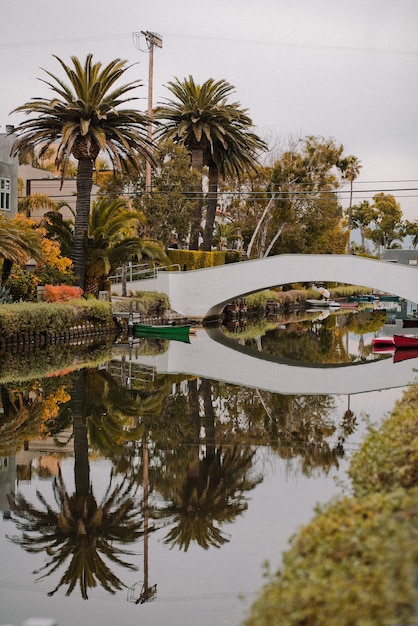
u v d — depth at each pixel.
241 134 53.78
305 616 4.58
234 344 40.44
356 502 6.36
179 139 54.75
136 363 30.78
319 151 70.06
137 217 43.53
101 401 21.89
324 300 85.00
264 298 66.25
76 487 13.48
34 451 16.02
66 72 38.56
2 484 13.66
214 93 54.00
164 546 10.85
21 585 9.69
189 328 43.81
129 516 12.03
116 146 40.91
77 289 40.72
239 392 24.05
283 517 11.82
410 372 29.47
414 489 6.55
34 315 34.12
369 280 45.16
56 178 57.16
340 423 19.00
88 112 38.53
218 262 57.91
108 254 42.94
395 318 64.88
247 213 70.50
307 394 23.70
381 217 130.00
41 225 44.94
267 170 70.31
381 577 4.38
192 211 54.03
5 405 20.98
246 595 9.25
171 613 8.79
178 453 15.91
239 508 12.25
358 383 26.23
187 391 24.09
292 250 71.88
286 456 15.60
